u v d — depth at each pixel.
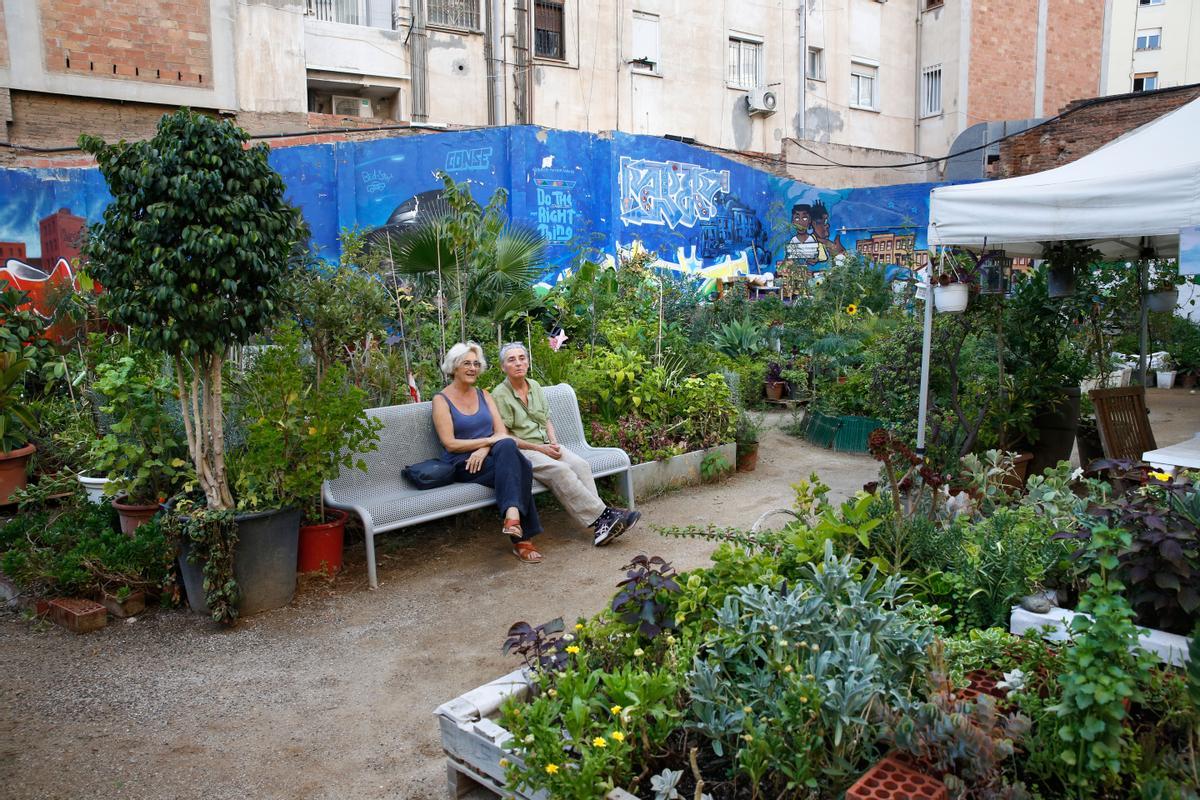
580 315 9.60
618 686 2.62
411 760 3.22
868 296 12.68
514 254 7.95
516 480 5.38
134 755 3.24
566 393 6.64
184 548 4.46
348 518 5.54
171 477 5.10
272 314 4.54
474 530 6.06
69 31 12.92
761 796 2.39
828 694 2.39
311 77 16.28
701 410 7.80
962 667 2.90
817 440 9.52
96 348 6.23
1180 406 12.51
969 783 2.27
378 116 17.72
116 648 4.20
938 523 4.14
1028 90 25.72
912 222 18.97
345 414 4.73
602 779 2.36
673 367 8.60
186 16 13.90
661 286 9.59
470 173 14.63
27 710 3.59
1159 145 5.47
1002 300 6.69
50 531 4.95
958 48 24.22
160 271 4.01
